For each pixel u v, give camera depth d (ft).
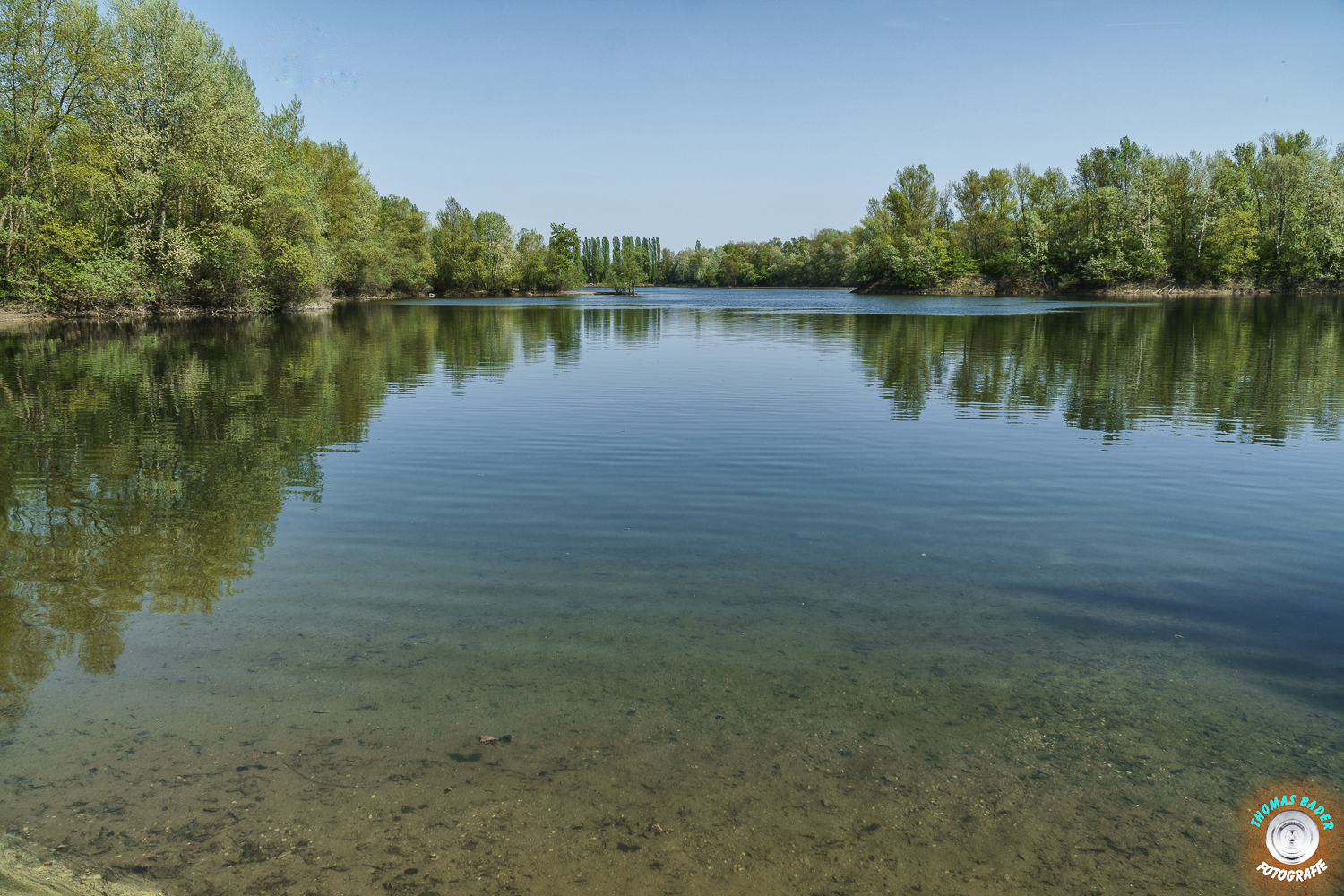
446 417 41.06
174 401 46.52
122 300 119.96
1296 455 32.07
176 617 16.35
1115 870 9.84
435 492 26.30
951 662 14.82
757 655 14.94
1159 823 10.69
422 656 14.73
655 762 11.79
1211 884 9.61
